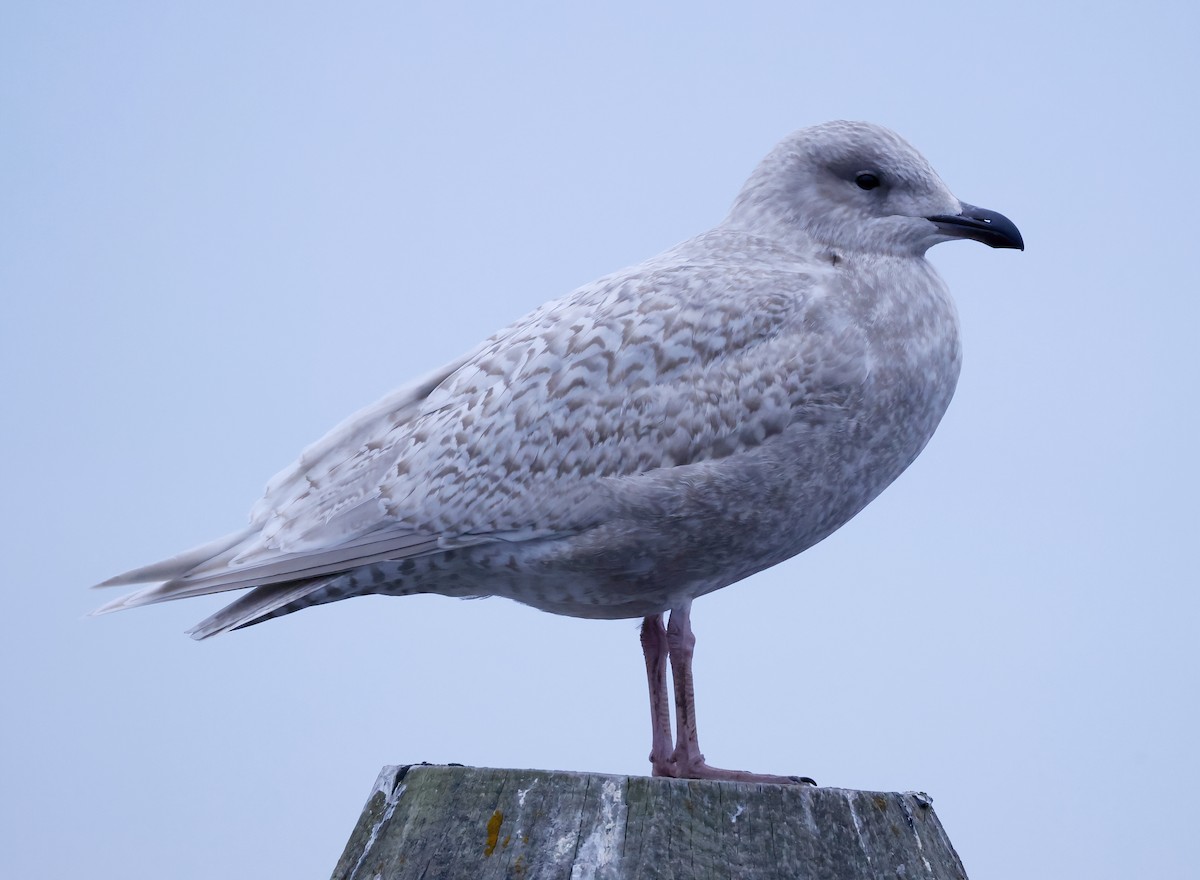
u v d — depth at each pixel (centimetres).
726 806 641
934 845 686
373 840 675
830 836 646
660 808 635
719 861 627
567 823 634
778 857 633
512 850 633
